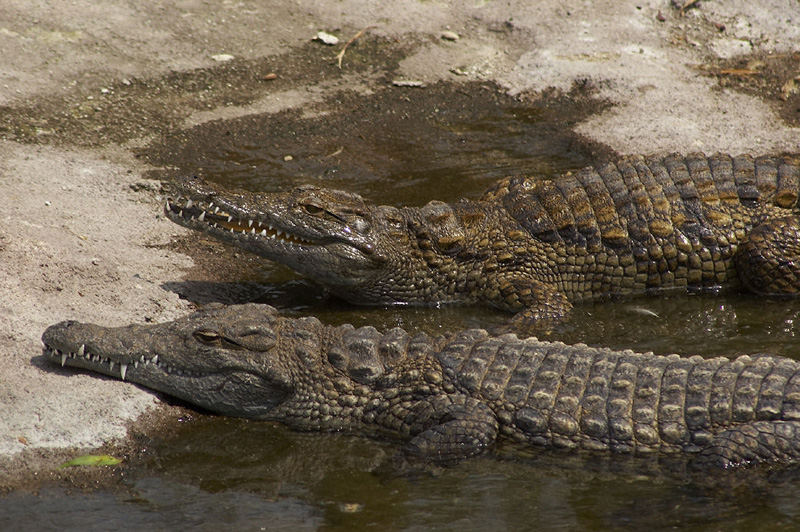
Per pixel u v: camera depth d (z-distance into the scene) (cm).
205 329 2106
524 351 2139
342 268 2672
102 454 1936
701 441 1952
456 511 1830
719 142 3503
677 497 1866
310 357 2147
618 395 2019
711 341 2525
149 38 3991
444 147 3569
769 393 1967
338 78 3981
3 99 3475
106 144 3369
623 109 3775
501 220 2833
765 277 2762
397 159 3472
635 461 1980
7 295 2247
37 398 1994
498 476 1955
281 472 1969
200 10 4228
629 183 2838
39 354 2116
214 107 3700
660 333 2581
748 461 1914
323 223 2639
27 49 3756
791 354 2439
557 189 2875
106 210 2938
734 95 3859
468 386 2083
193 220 2619
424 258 2764
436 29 4322
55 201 2886
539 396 2038
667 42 4228
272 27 4228
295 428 2156
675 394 2006
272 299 2741
